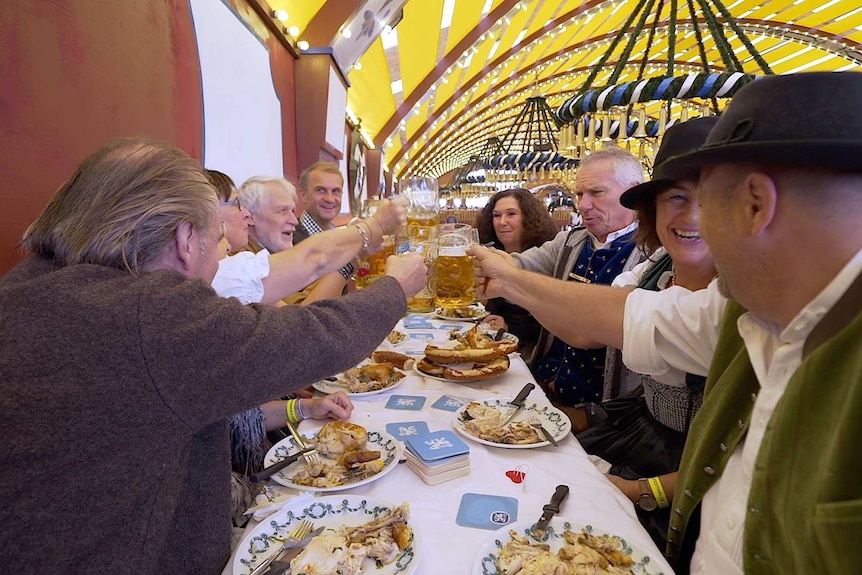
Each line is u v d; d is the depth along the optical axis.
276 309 0.77
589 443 1.52
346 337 0.81
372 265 2.18
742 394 0.72
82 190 0.70
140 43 1.66
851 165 0.47
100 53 1.43
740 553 0.64
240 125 2.76
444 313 2.40
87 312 0.61
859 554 0.40
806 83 0.50
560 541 0.79
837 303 0.51
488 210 3.42
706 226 0.59
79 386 0.58
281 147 3.70
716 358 0.80
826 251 0.50
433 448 1.01
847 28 8.59
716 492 0.75
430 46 6.84
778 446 0.53
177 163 0.76
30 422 0.57
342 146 5.43
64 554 0.58
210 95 2.31
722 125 0.57
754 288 0.57
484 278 1.40
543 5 7.68
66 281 0.64
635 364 1.08
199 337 0.64
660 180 1.28
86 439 0.58
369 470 1.00
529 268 2.71
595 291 1.20
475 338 1.75
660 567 0.71
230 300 0.73
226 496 0.82
